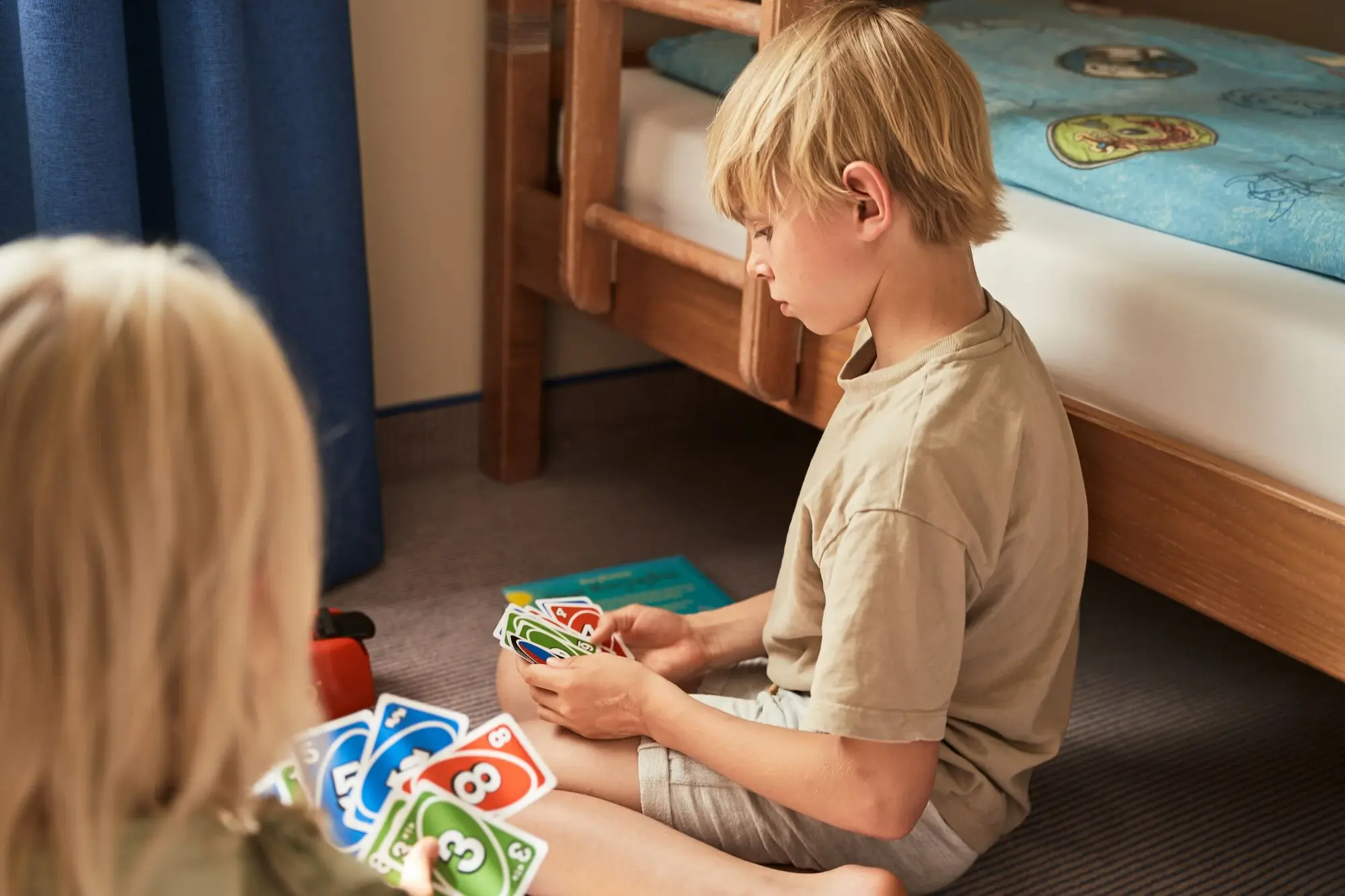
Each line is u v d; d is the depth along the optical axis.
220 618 0.60
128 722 0.58
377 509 1.97
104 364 0.57
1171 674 1.80
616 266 1.86
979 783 1.21
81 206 1.51
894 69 1.07
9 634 0.56
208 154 1.58
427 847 1.01
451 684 1.70
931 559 1.05
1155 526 1.25
